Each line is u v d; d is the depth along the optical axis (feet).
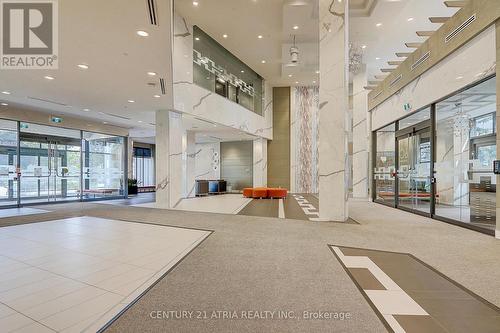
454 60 19.77
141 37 14.43
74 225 20.25
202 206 31.73
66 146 37.29
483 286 9.28
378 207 30.40
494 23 15.90
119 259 12.30
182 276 10.18
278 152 56.95
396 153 30.40
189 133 45.21
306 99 56.80
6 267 11.38
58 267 11.34
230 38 36.45
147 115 34.27
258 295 8.58
